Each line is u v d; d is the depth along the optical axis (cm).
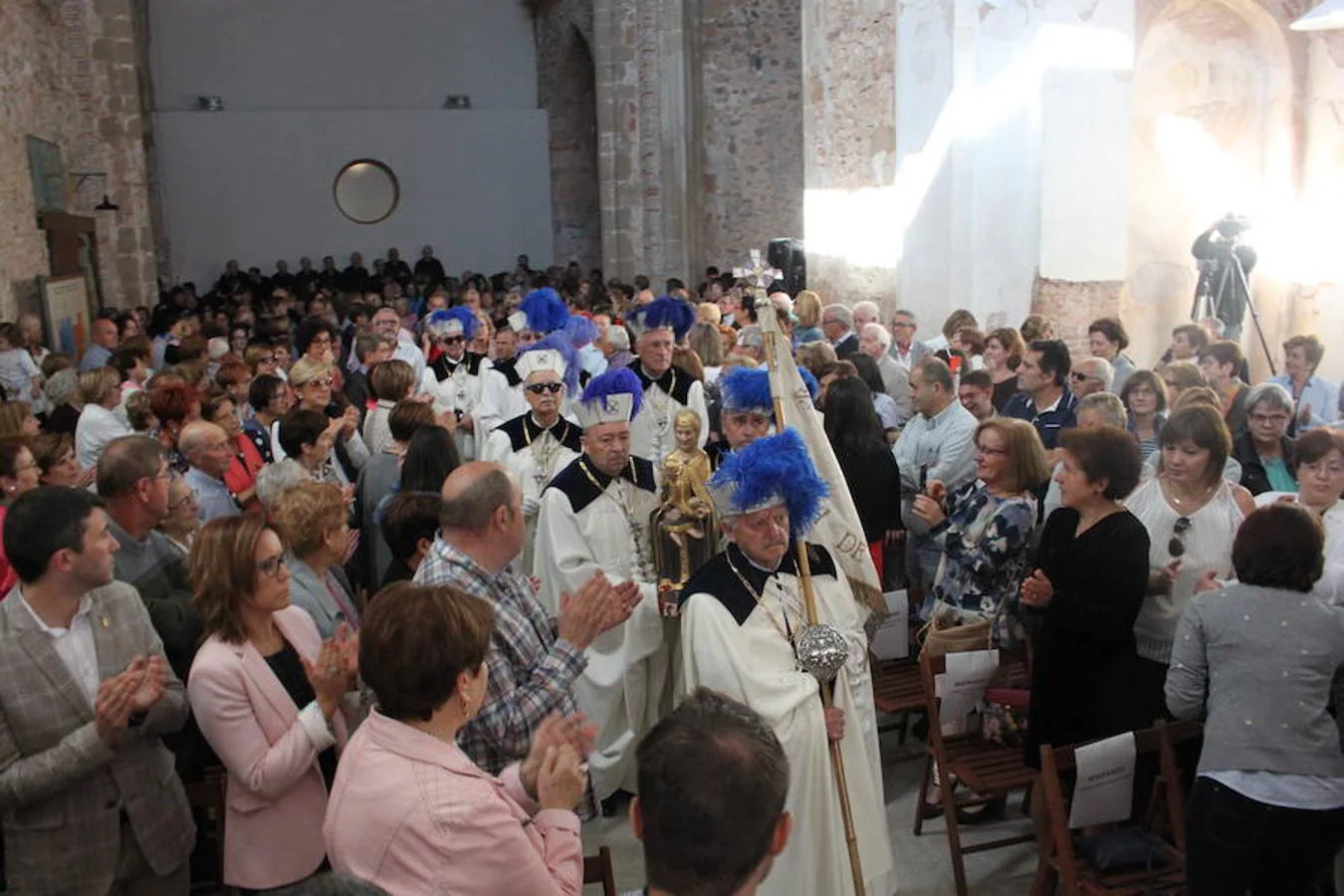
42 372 970
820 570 362
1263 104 977
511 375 748
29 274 1263
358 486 596
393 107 2281
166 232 2186
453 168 2292
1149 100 962
